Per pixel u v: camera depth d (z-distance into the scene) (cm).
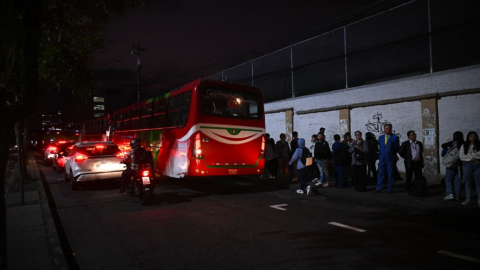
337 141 991
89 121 2512
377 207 776
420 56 1057
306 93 1485
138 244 531
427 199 782
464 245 498
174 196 941
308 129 1422
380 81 1173
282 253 475
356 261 438
